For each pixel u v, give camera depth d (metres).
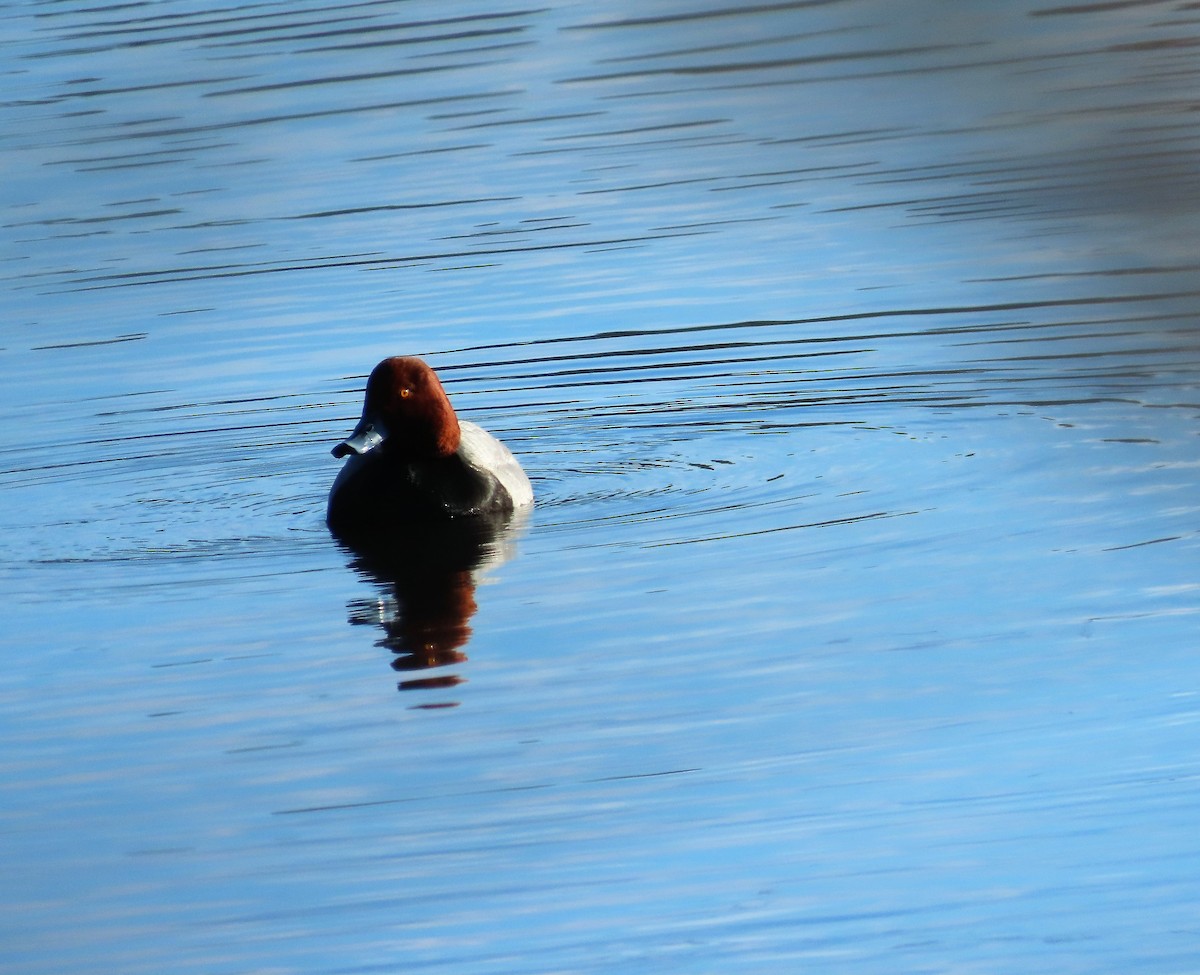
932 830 8.32
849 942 7.30
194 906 7.98
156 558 13.51
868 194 23.91
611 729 9.79
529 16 36.31
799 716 9.85
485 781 9.20
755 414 16.64
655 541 13.20
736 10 22.09
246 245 24.12
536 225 24.06
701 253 22.31
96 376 19.25
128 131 30.12
